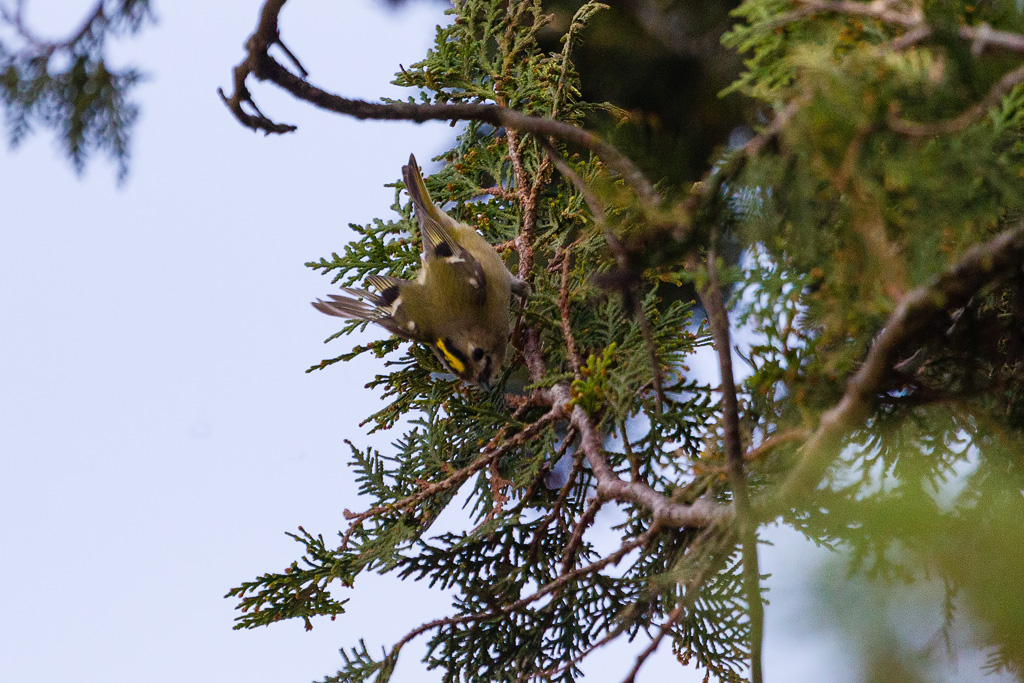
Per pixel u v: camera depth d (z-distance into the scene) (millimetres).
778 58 5535
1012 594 4215
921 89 4508
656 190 5668
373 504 8586
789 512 5711
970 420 5766
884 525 4453
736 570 6762
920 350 5578
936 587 4340
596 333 8867
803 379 5234
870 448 5781
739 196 5297
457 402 8992
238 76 6293
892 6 4945
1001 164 4629
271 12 5984
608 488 6934
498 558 8156
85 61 7570
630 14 12695
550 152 6535
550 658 7516
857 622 4168
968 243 4926
